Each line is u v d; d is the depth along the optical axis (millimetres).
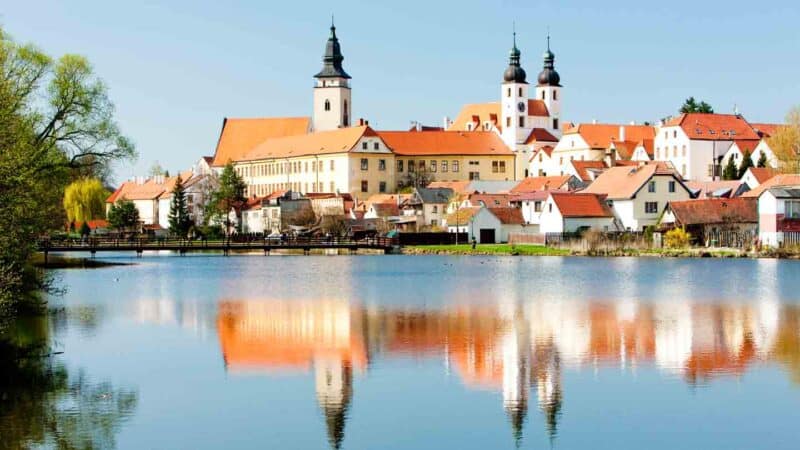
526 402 45625
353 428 41906
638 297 86125
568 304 81250
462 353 57562
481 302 83500
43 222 66500
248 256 167000
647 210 167500
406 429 41688
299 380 50531
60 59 88688
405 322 70938
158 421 43031
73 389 48625
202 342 62188
